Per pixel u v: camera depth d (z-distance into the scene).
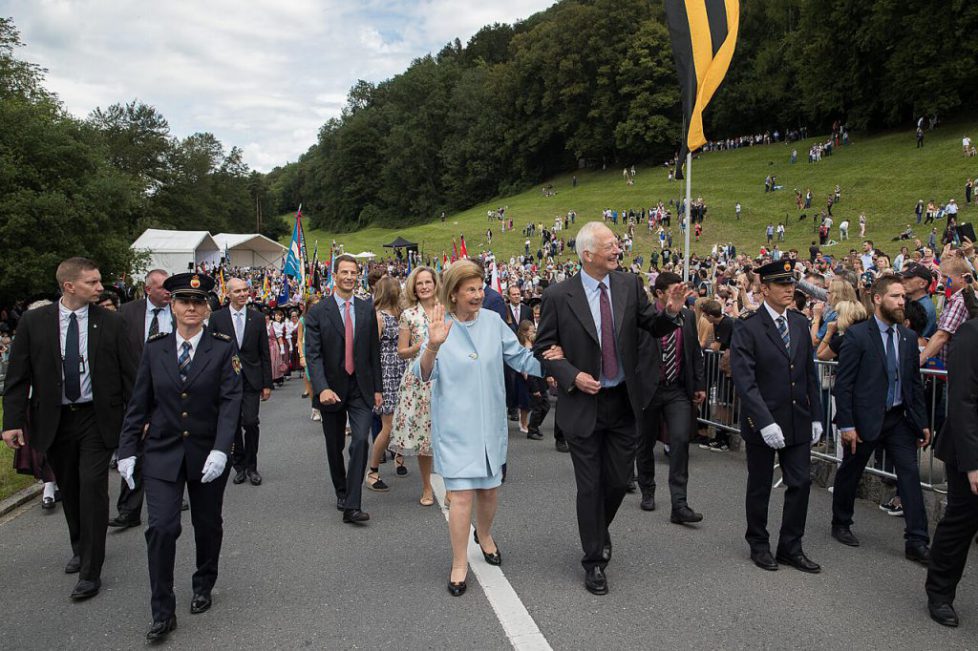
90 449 4.39
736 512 5.59
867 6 55.16
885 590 4.08
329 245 81.88
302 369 16.69
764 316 4.52
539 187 89.62
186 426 3.83
